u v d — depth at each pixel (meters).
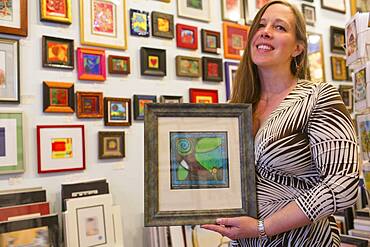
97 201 1.92
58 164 1.91
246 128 1.07
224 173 1.04
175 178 1.03
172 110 1.07
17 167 1.80
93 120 2.03
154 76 2.25
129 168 2.14
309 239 1.00
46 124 1.89
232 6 2.61
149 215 1.00
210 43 2.48
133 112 2.16
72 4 2.01
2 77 1.79
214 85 2.49
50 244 1.71
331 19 3.14
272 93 1.15
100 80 2.06
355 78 1.56
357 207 2.02
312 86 1.07
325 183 0.91
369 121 1.46
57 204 1.90
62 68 1.94
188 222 1.00
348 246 1.74
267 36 1.10
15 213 1.69
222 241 2.17
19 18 1.84
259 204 1.02
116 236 1.94
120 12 2.15
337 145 0.92
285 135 1.00
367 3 3.25
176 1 2.37
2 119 1.78
